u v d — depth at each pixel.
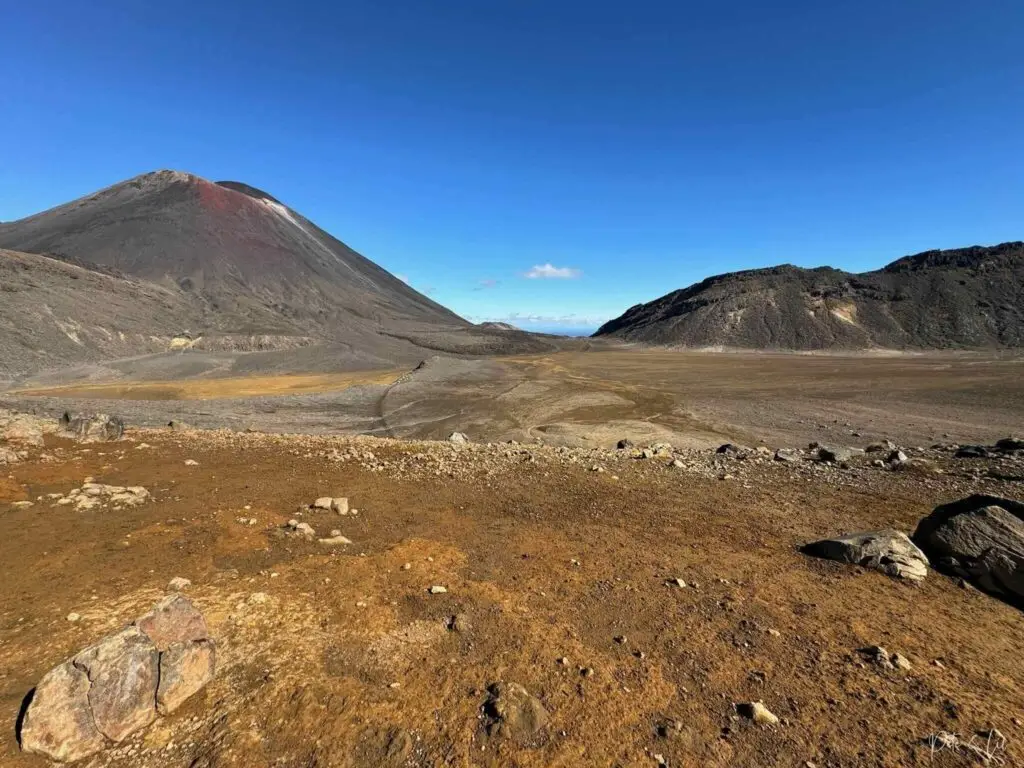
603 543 6.29
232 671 3.56
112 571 4.90
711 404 41.09
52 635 3.81
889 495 8.55
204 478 8.37
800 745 3.09
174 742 2.96
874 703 3.48
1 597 4.33
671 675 3.72
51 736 2.85
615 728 3.19
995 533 5.49
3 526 5.88
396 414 37.09
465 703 3.35
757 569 5.61
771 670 3.81
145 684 3.13
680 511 7.62
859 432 28.98
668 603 4.78
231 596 4.51
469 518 7.10
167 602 3.63
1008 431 28.12
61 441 10.13
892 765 2.96
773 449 25.47
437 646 3.98
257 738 2.98
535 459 10.91
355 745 2.98
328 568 5.21
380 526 6.62
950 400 39.56
